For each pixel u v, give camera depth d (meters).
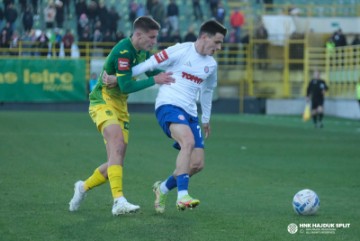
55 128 48.44
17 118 58.19
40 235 14.57
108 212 17.36
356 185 23.62
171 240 14.16
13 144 36.34
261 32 79.50
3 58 73.62
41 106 74.75
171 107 16.94
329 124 63.41
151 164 28.97
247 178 25.09
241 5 86.00
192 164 17.05
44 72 74.38
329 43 78.69
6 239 14.16
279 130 52.66
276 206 18.86
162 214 17.22
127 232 14.91
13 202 18.83
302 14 86.00
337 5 88.69
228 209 18.27
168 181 17.09
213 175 25.81
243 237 14.64
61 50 74.81
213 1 81.12
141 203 19.08
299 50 80.06
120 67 16.61
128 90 16.61
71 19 80.50
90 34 76.19
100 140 39.81
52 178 24.03
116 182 16.56
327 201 20.00
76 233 14.77
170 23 76.50
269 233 15.11
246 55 79.69
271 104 79.44
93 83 70.81
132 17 77.75
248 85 79.50
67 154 32.25
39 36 74.94
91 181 17.22
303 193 17.45
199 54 17.11
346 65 75.69
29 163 28.38
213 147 37.66
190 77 17.06
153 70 17.66
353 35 84.25
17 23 79.94
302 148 37.97
